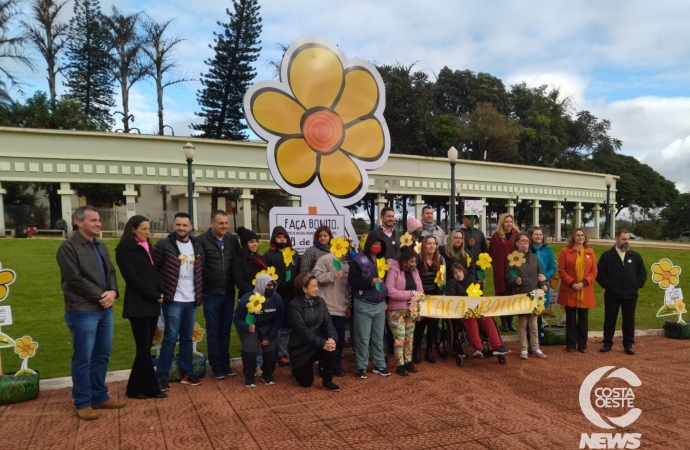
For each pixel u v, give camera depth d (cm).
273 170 721
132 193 2309
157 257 524
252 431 417
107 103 3906
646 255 1830
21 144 2084
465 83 4822
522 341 671
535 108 4906
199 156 2430
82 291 443
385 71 3681
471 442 396
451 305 625
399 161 3091
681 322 801
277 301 557
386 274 604
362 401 495
